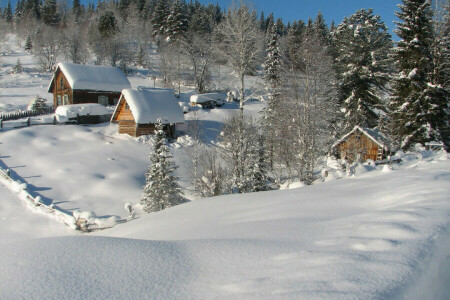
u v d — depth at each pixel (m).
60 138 31.06
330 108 26.50
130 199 21.69
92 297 3.45
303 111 23.48
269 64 47.88
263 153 22.89
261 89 34.91
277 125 26.11
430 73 27.64
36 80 65.12
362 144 29.05
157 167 18.80
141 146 32.41
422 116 26.88
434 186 7.03
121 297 3.44
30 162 25.05
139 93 35.81
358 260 3.51
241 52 33.31
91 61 80.06
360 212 6.34
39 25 99.88
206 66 63.62
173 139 35.91
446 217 4.75
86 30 94.12
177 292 3.50
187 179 26.23
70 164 25.53
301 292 2.98
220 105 53.69
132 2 122.06
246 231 6.00
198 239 5.58
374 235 4.34
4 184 21.36
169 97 37.62
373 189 8.41
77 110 36.91
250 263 4.06
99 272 4.09
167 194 18.70
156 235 7.46
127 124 35.06
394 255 3.57
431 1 28.45
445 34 28.53
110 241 5.27
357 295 2.79
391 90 31.44
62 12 126.69
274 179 24.36
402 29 28.14
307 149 22.75
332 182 11.32
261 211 8.06
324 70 24.52
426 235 4.11
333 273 3.28
